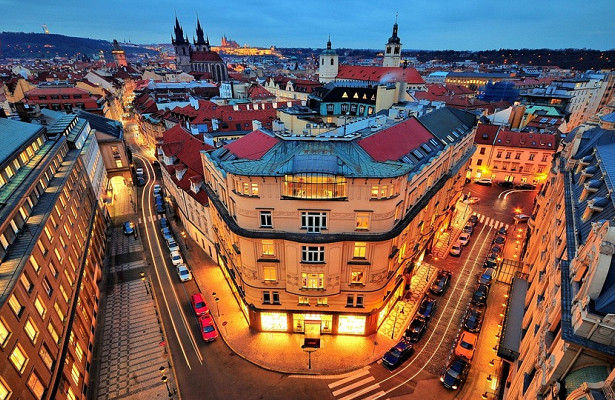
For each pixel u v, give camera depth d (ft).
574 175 142.72
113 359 145.89
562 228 117.19
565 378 66.69
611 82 550.36
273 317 154.61
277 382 136.36
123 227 250.57
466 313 167.94
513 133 322.14
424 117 208.03
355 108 259.19
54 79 600.39
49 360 110.01
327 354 147.74
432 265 208.03
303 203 124.88
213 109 329.11
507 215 270.26
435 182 181.06
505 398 111.55
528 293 141.79
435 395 131.34
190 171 226.79
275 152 135.44
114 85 600.80
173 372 140.05
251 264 139.13
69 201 169.68
